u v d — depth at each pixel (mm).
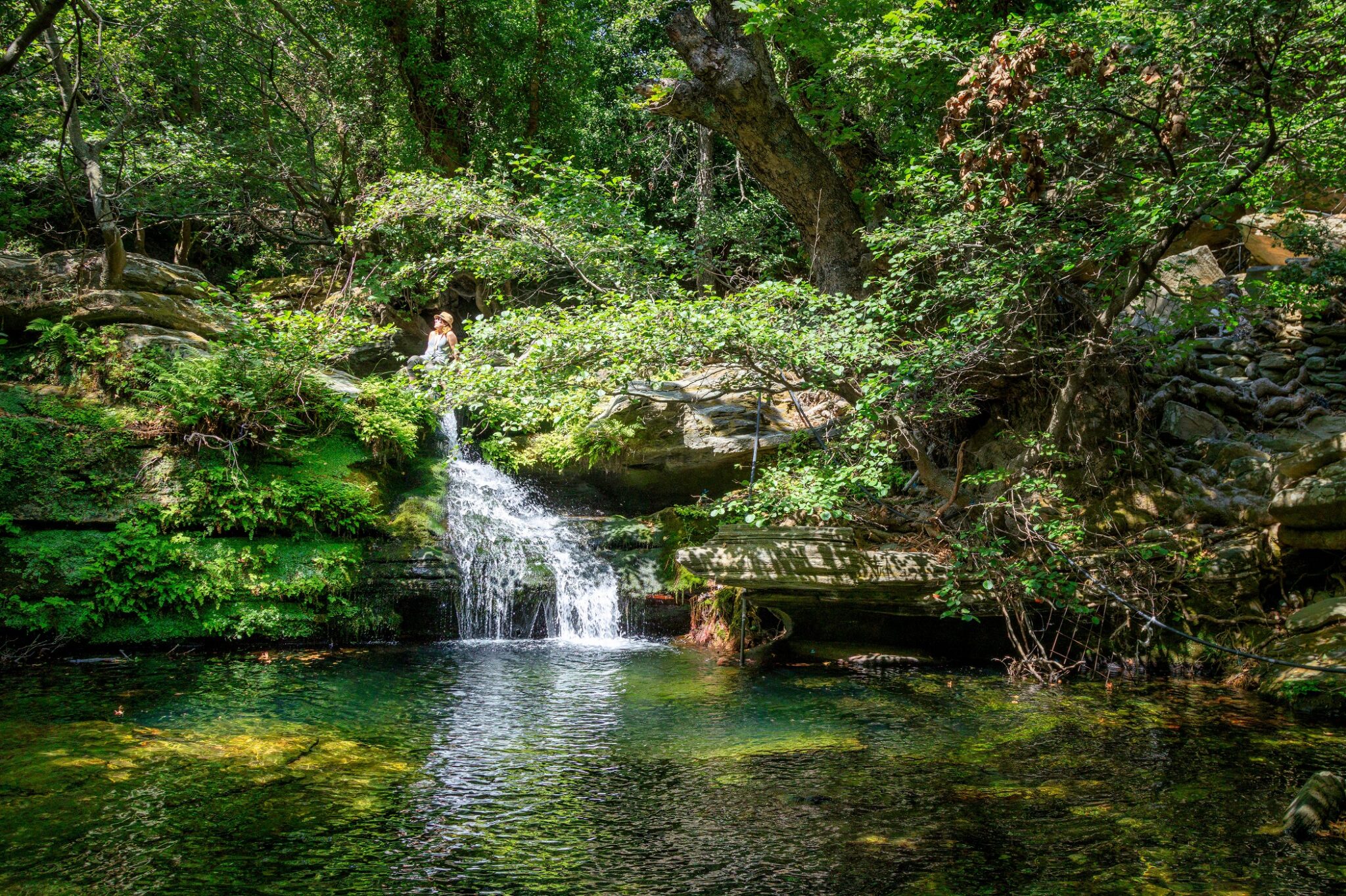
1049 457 9789
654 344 9258
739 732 6969
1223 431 10688
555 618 11492
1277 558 9086
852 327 9250
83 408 11148
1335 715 7422
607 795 5523
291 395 12062
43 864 4328
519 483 13680
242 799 5297
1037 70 8594
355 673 8969
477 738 6746
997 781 5773
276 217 20797
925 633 10125
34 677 8523
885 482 11242
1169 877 4355
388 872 4371
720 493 12781
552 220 12672
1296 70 8516
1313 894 4164
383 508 11852
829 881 4316
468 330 10359
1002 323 10219
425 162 18359
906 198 13289
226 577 10398
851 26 13062
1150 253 8898
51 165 14578
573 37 19203
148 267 14320
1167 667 9305
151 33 17719
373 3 17234
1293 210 10828
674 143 22047
